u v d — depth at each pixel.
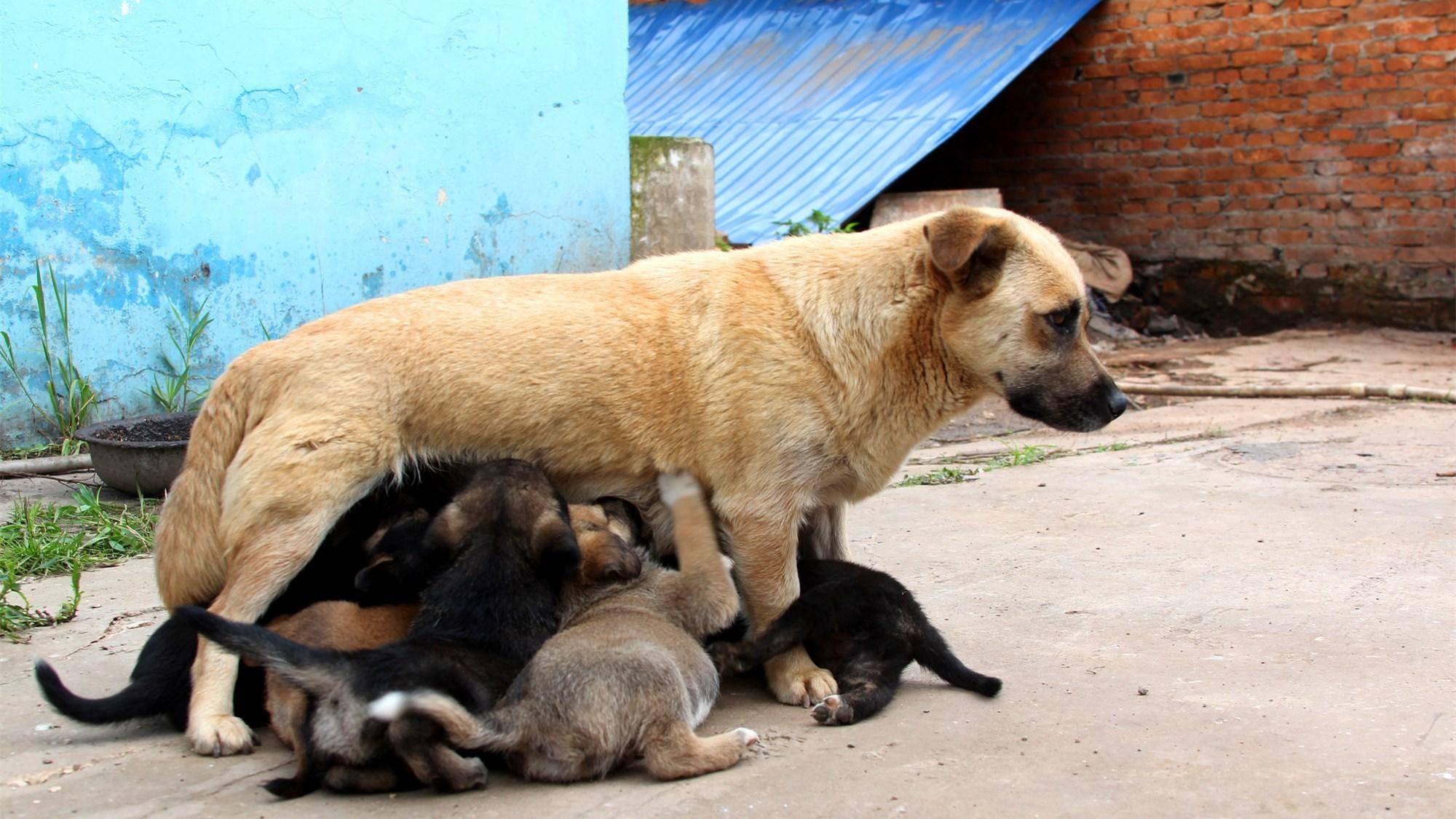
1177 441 9.12
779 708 4.32
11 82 8.09
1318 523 6.63
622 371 4.35
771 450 4.34
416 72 9.80
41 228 8.31
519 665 3.82
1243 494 7.35
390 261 9.87
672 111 14.67
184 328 8.93
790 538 4.41
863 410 4.43
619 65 10.97
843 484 4.59
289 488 4.07
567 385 4.33
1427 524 6.53
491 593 3.88
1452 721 3.98
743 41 15.85
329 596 4.42
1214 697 4.24
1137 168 15.91
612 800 3.51
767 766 3.74
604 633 3.82
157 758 3.89
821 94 14.27
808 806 3.45
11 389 8.33
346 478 4.15
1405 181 14.40
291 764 3.84
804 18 15.93
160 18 8.59
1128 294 15.98
